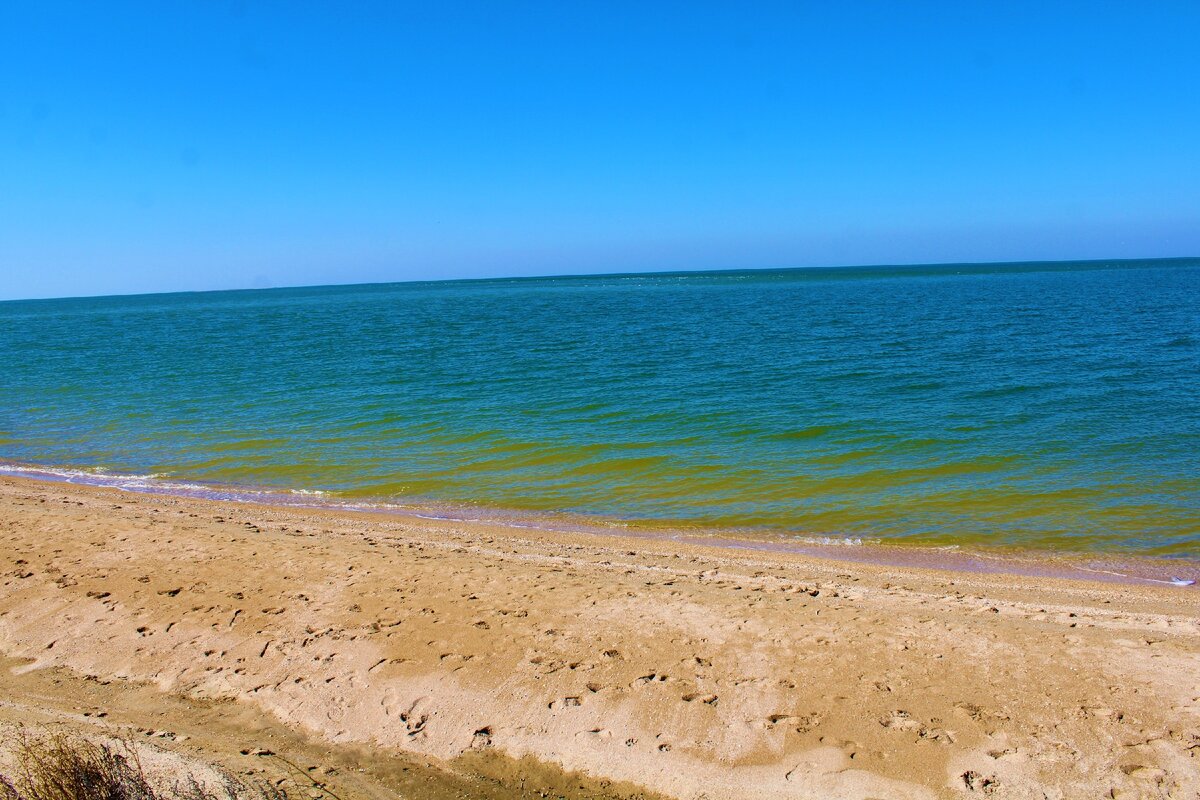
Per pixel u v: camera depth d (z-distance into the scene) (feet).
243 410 81.10
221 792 18.31
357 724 22.12
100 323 261.85
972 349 115.44
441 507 49.08
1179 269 584.40
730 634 26.50
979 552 39.81
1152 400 73.77
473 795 19.43
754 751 20.34
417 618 27.81
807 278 623.36
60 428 74.49
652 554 38.88
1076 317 165.48
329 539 39.06
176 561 33.86
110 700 23.45
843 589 32.55
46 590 30.66
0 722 21.59
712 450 60.54
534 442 64.28
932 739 20.33
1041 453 56.65
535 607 28.86
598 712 22.09
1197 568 37.19
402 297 456.45
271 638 26.61
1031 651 24.79
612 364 109.70
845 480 52.16
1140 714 20.85
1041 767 19.17
